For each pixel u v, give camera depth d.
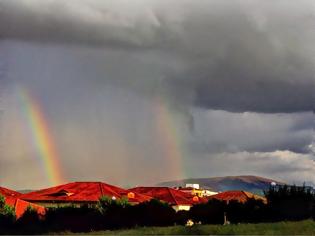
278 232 22.64
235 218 30.70
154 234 22.80
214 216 31.20
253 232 22.59
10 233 26.56
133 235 22.62
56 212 31.34
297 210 28.67
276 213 29.30
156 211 31.50
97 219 30.52
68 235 24.38
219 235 22.14
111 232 24.80
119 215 30.83
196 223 30.88
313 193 29.28
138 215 31.27
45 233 26.39
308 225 24.67
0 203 32.56
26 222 30.59
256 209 30.53
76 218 30.83
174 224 31.25
